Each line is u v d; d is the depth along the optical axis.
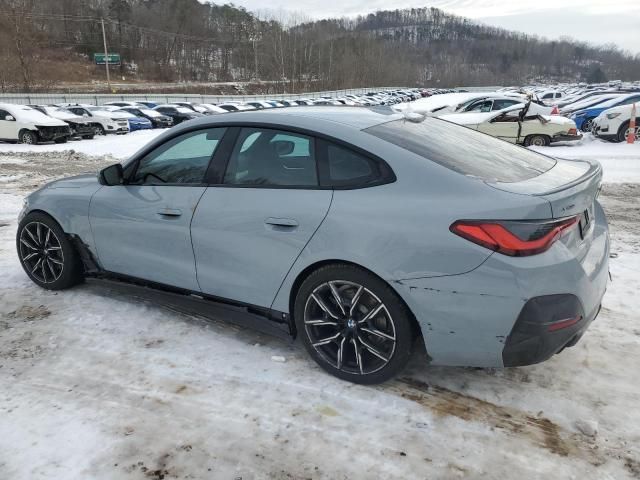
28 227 4.16
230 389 2.89
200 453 2.40
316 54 102.19
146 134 24.20
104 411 2.69
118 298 4.07
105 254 3.79
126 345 3.36
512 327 2.41
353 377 2.90
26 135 18.91
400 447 2.44
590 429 2.53
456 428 2.57
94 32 94.00
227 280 3.19
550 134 14.97
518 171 2.85
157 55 100.81
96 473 2.27
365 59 112.25
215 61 107.56
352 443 2.46
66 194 3.94
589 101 22.42
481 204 2.43
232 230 3.08
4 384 2.93
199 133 3.36
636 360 3.15
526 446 2.45
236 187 3.13
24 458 2.35
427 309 2.54
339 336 2.90
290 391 2.86
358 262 2.65
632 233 6.08
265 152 3.07
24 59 57.84
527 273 2.34
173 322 3.67
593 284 2.59
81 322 3.67
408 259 2.53
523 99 17.06
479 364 2.59
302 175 2.92
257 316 3.19
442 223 2.46
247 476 2.27
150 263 3.54
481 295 2.41
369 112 3.37
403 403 2.76
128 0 108.25
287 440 2.49
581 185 2.56
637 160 12.25
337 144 2.84
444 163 2.69
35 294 4.16
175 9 109.44
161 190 3.44
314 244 2.78
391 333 2.71
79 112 23.16
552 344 2.42
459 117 15.46
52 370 3.08
